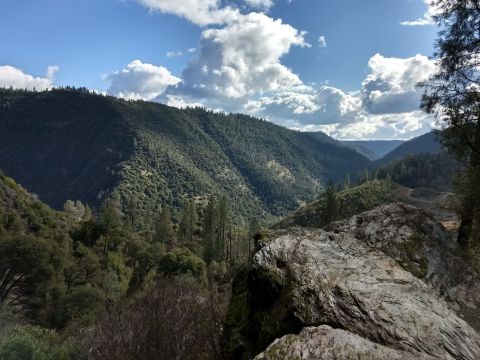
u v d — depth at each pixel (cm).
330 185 7906
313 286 531
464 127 1272
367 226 734
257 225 10538
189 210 11444
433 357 377
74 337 1101
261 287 611
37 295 3750
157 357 725
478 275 638
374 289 513
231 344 614
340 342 382
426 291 515
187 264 4794
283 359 370
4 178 9256
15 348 977
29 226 7056
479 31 1285
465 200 1275
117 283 4788
